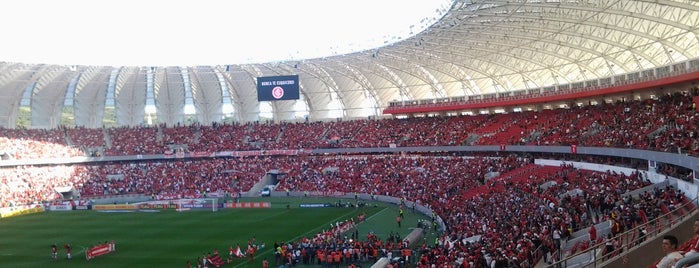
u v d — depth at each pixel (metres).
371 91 111.38
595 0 54.69
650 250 24.95
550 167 72.19
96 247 51.88
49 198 94.75
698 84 65.31
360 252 45.53
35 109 110.06
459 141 94.19
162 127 117.88
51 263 49.53
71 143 109.25
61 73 96.38
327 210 76.81
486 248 35.22
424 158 95.44
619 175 56.06
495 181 72.06
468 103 98.69
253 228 64.38
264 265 43.19
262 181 101.81
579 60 78.00
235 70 102.31
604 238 29.88
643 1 50.78
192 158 111.00
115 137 113.56
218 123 119.69
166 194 97.06
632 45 66.75
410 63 93.81
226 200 91.88
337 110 116.81
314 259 47.00
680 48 62.84
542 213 44.34
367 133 107.94
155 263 48.22
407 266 42.94
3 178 96.06
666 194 38.81
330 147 107.19
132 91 113.62
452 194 73.00
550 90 85.62
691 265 10.63
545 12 60.84
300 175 100.81
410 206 74.56
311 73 104.38
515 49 80.12
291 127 116.19
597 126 71.44
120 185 100.62
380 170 94.50
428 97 107.25
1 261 50.94
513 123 90.62
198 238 59.06
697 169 41.91
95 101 113.88
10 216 81.69
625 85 70.69
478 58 86.88
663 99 66.50
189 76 107.94
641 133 60.66
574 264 27.81
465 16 66.06
